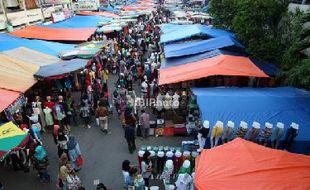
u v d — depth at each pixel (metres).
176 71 12.48
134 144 10.66
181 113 12.23
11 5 19.33
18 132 7.39
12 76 11.70
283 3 12.85
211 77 12.70
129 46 23.55
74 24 23.47
